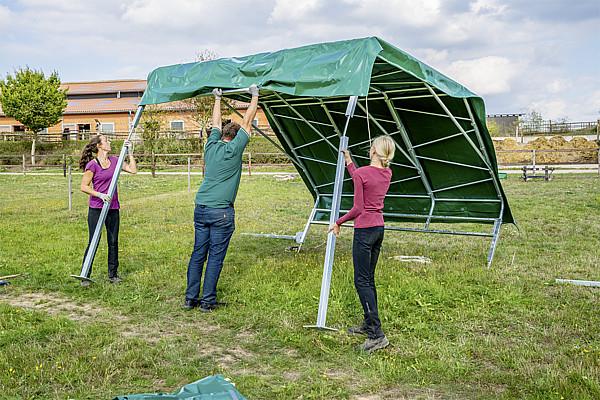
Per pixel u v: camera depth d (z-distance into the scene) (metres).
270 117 9.17
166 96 7.18
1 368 4.50
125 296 6.86
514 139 47.31
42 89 45.53
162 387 4.31
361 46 5.69
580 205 15.88
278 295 6.71
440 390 4.29
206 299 6.30
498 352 4.95
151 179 28.06
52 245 10.11
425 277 7.52
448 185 9.13
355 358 4.89
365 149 9.31
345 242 10.83
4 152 45.81
